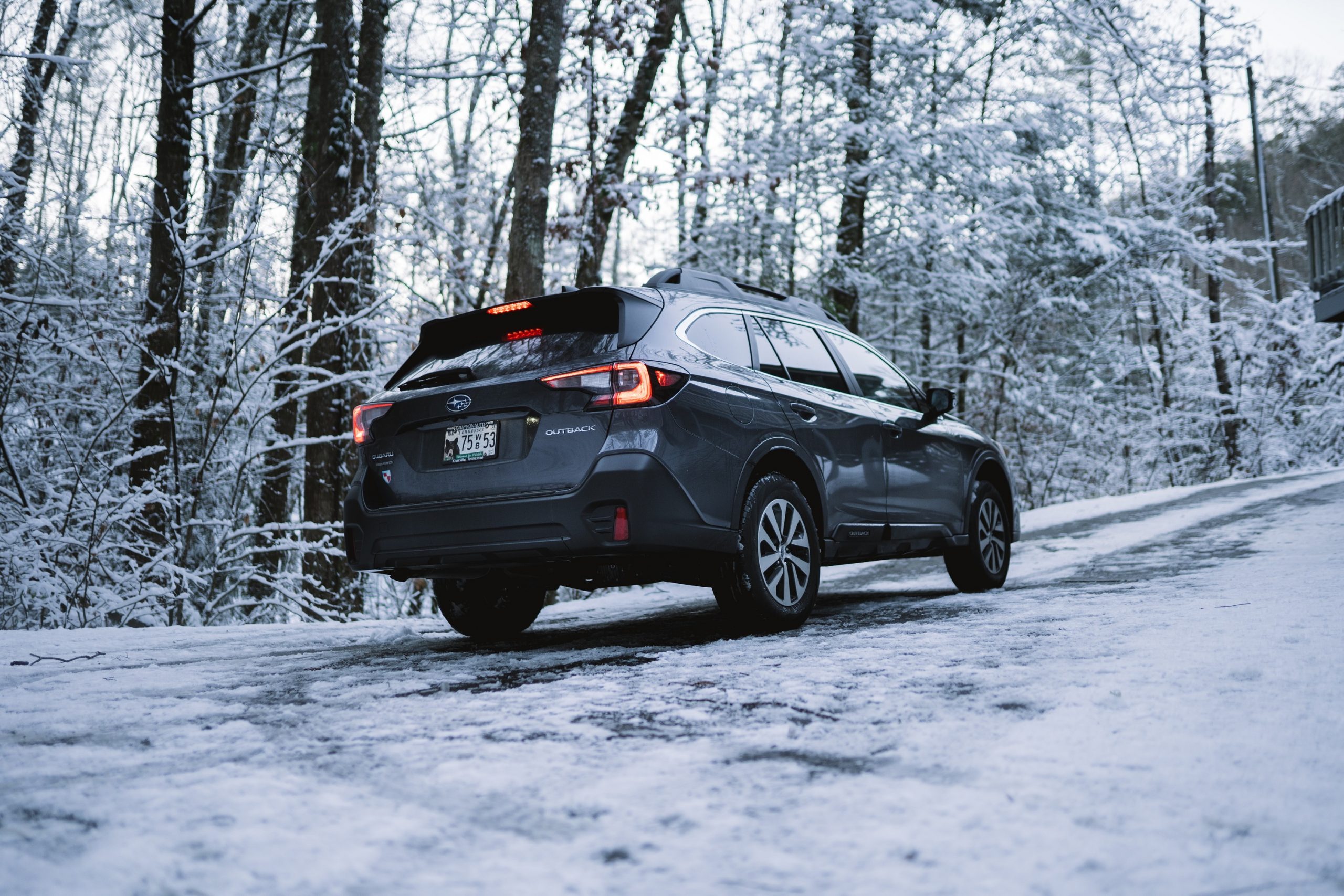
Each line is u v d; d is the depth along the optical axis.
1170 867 1.41
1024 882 1.38
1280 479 14.99
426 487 4.23
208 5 10.59
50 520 8.38
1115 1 17.22
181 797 1.92
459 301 13.65
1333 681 2.51
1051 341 20.81
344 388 11.41
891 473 5.38
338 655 4.55
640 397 3.90
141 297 10.65
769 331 4.96
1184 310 26.89
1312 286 12.17
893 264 17.88
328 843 1.63
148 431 9.94
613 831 1.67
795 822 1.67
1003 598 5.29
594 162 12.48
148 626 8.87
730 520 4.16
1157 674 2.71
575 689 3.08
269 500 12.68
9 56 9.83
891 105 17.27
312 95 13.11
